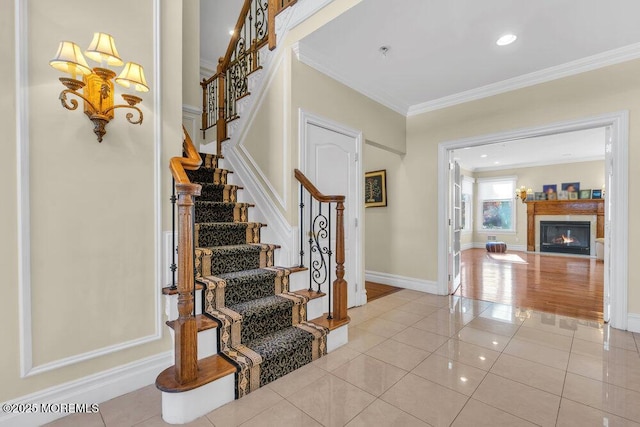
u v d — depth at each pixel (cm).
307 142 292
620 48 277
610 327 288
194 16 319
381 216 467
